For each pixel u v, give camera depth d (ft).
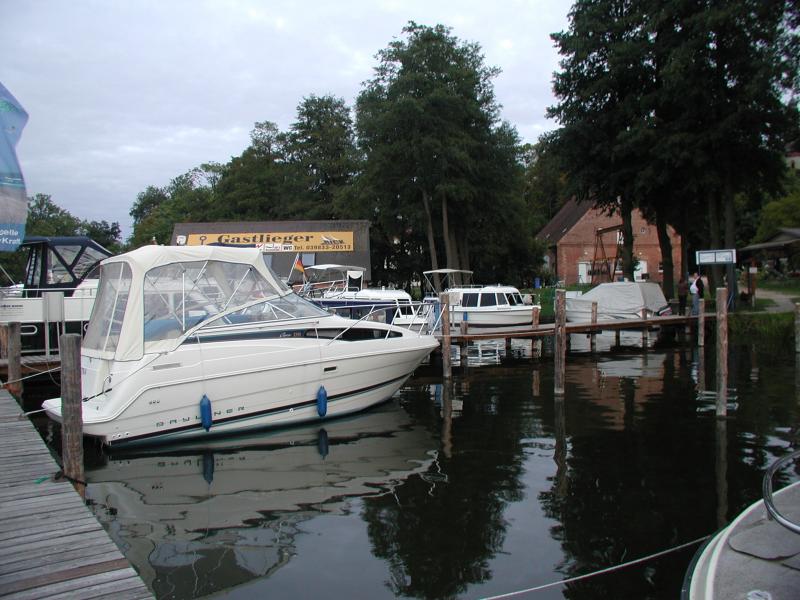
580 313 85.71
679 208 94.89
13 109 32.12
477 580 16.55
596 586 16.16
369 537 19.33
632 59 80.64
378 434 32.01
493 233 132.46
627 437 30.89
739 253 97.76
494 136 110.42
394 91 101.19
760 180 83.30
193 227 109.19
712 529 19.56
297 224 111.24
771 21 66.49
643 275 147.84
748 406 37.47
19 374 35.73
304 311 34.45
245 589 16.22
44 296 41.24
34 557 15.08
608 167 89.30
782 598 12.94
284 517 21.04
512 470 25.72
